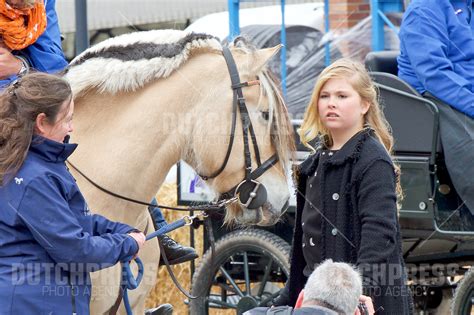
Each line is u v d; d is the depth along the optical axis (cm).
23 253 554
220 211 753
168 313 855
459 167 848
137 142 642
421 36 899
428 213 848
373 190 615
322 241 640
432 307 998
